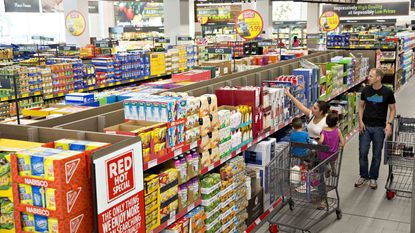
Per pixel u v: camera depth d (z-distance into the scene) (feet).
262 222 17.48
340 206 19.47
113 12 125.29
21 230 8.20
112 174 8.33
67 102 15.85
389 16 80.79
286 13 124.47
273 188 16.53
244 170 16.03
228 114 14.84
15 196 8.13
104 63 34.22
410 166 19.13
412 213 16.03
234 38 78.74
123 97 15.48
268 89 18.88
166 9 54.90
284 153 16.96
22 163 7.98
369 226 17.65
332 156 16.24
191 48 44.32
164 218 11.49
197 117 12.91
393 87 45.01
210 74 21.36
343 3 80.79
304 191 16.11
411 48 59.72
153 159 11.02
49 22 103.40
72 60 33.24
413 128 19.71
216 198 13.92
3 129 10.95
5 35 93.20
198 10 87.15
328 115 18.26
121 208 8.59
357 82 33.68
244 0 79.87
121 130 11.35
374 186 21.48
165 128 11.46
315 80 24.30
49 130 10.39
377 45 44.01
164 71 40.34
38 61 32.53
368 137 21.43
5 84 25.79
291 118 21.15
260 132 17.51
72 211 7.89
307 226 16.51
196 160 12.91
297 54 32.94
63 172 7.67
